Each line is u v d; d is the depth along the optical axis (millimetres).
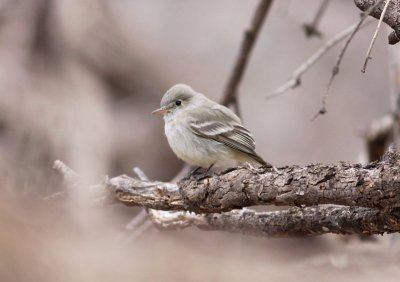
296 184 6156
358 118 15727
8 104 11984
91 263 4664
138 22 16047
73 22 13148
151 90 15367
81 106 12586
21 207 5566
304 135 15633
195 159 9648
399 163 5641
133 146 14633
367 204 5777
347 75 16516
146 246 7387
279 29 17047
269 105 16000
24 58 12594
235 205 6750
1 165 10625
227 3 17547
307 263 8898
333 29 17047
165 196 7461
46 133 11984
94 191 7984
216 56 16594
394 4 5961
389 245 9594
